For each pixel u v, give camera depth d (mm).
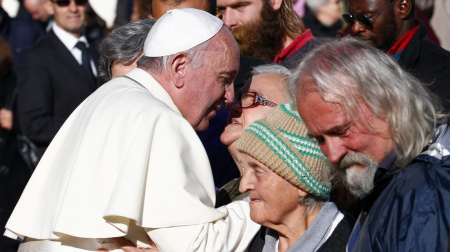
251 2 6832
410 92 3879
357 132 3873
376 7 7094
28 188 5199
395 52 7105
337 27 11867
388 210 3836
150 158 4781
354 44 3975
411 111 3855
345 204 4938
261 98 5152
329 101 3855
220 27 5281
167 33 5219
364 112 3832
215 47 5188
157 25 5336
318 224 4516
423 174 3836
